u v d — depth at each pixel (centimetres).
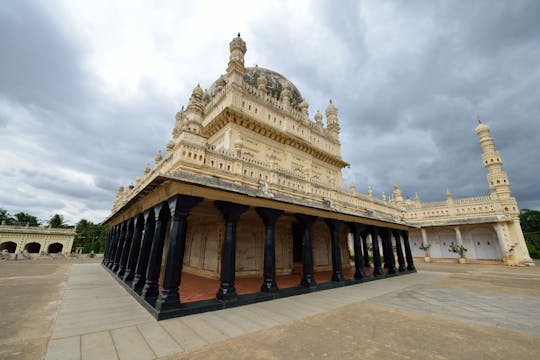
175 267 649
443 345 464
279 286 1063
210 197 744
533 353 429
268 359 399
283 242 1566
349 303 798
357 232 1343
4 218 4884
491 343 475
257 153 1703
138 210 1106
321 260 1897
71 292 916
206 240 1428
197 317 614
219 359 396
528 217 4762
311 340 482
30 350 418
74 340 464
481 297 911
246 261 1341
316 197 1405
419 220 3256
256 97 1759
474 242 3034
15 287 1012
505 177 2753
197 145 970
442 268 2172
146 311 661
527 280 1393
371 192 2119
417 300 852
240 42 1730
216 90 1967
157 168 1235
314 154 2158
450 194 3105
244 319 608
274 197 895
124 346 441
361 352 431
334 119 2581
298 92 2491
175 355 409
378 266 1438
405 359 406
